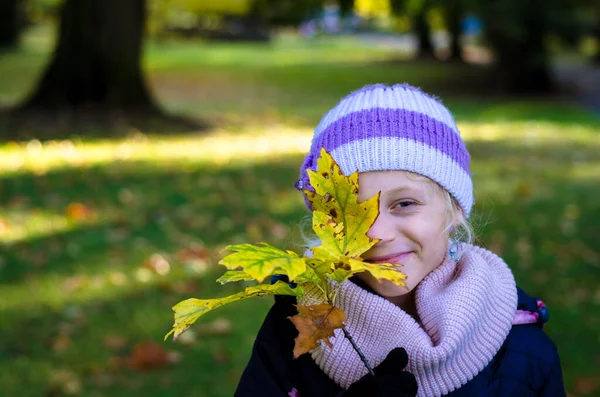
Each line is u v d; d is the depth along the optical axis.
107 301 4.47
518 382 1.62
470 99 15.91
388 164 1.59
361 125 1.63
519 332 1.69
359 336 1.60
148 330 4.10
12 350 3.86
